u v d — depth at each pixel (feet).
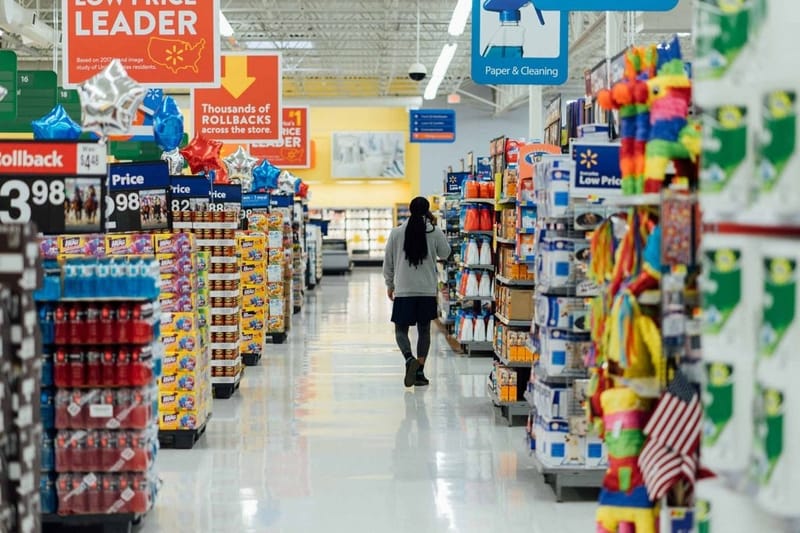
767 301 7.80
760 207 7.73
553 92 104.47
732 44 8.05
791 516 7.55
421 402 32.45
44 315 17.51
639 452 12.56
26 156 18.08
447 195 50.80
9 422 12.19
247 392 34.45
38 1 70.38
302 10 73.41
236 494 21.03
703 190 8.42
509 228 29.89
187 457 24.52
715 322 8.25
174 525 18.79
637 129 13.33
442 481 22.17
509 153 32.19
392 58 95.66
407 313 34.68
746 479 8.07
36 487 12.94
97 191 18.16
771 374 7.66
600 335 14.17
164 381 25.31
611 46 37.58
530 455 22.56
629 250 13.33
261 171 52.75
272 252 48.93
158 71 29.09
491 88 117.60
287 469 23.27
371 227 123.95
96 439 17.74
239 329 34.65
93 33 29.01
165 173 25.13
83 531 18.26
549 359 20.30
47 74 41.32
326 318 62.34
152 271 17.72
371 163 120.67
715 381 8.25
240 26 81.97
